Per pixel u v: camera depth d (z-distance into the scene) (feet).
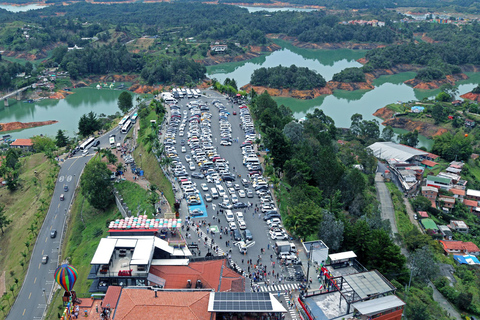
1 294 641.81
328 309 448.65
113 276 499.51
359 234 620.90
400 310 443.32
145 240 544.21
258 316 445.37
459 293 631.15
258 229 642.22
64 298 463.42
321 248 573.33
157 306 433.48
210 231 625.00
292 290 504.43
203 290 470.80
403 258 595.06
